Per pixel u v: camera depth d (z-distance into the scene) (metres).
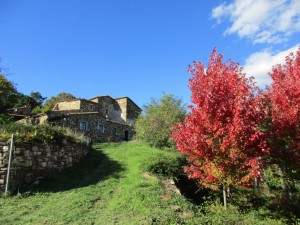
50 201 12.41
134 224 9.16
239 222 9.69
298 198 14.14
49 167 16.05
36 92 65.56
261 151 10.08
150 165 15.84
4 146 14.00
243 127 9.55
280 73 13.96
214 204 12.15
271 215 11.33
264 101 12.59
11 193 13.27
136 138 31.66
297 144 11.55
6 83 27.59
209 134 10.17
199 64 10.88
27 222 10.02
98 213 10.85
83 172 17.36
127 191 12.74
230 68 10.67
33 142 15.41
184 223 9.25
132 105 48.09
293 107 11.79
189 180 16.11
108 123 36.25
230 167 10.04
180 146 10.80
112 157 20.91
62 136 17.94
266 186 16.84
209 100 10.07
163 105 27.05
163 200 11.47
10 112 38.62
